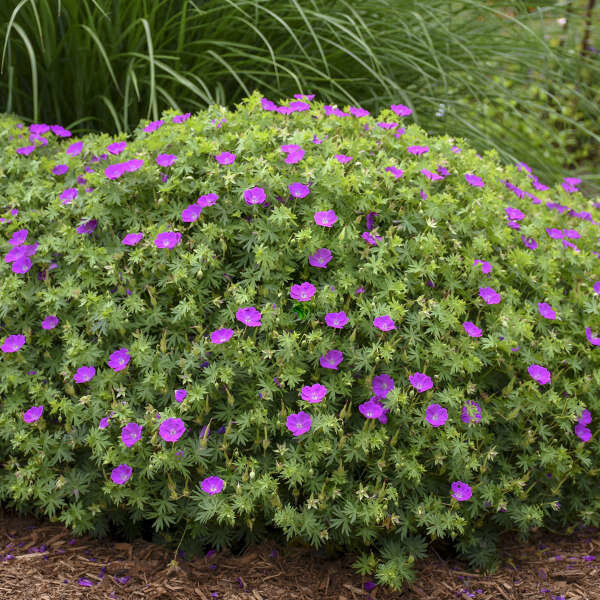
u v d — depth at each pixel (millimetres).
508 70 4672
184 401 1932
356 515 1921
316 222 2070
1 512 2293
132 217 2229
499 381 2211
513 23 4160
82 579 2002
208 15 3566
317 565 2076
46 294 2127
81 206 2283
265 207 2189
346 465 2002
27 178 2453
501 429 2164
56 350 2209
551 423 2207
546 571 2127
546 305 2246
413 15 3787
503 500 2031
